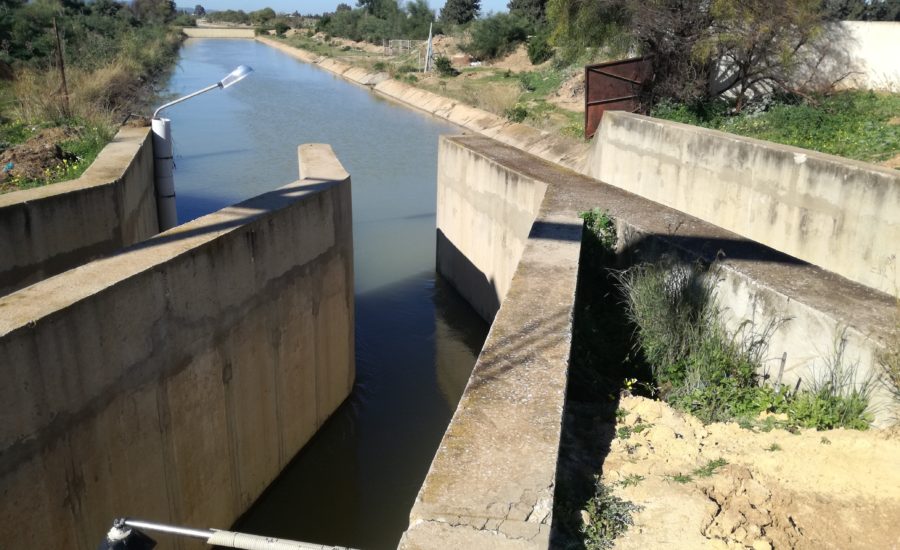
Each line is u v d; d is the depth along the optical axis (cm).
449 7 6275
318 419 993
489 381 473
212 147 2481
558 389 463
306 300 917
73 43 2805
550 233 812
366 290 1434
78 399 569
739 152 1043
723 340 655
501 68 4106
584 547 393
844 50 1555
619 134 1380
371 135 2786
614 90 1703
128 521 313
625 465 475
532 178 1085
